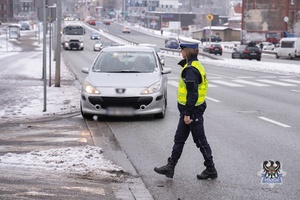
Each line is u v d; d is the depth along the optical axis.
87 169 9.58
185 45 8.71
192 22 198.75
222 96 23.28
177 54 78.75
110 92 15.09
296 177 9.39
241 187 8.73
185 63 8.92
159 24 197.75
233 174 9.55
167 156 11.03
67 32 88.06
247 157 10.95
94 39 132.38
